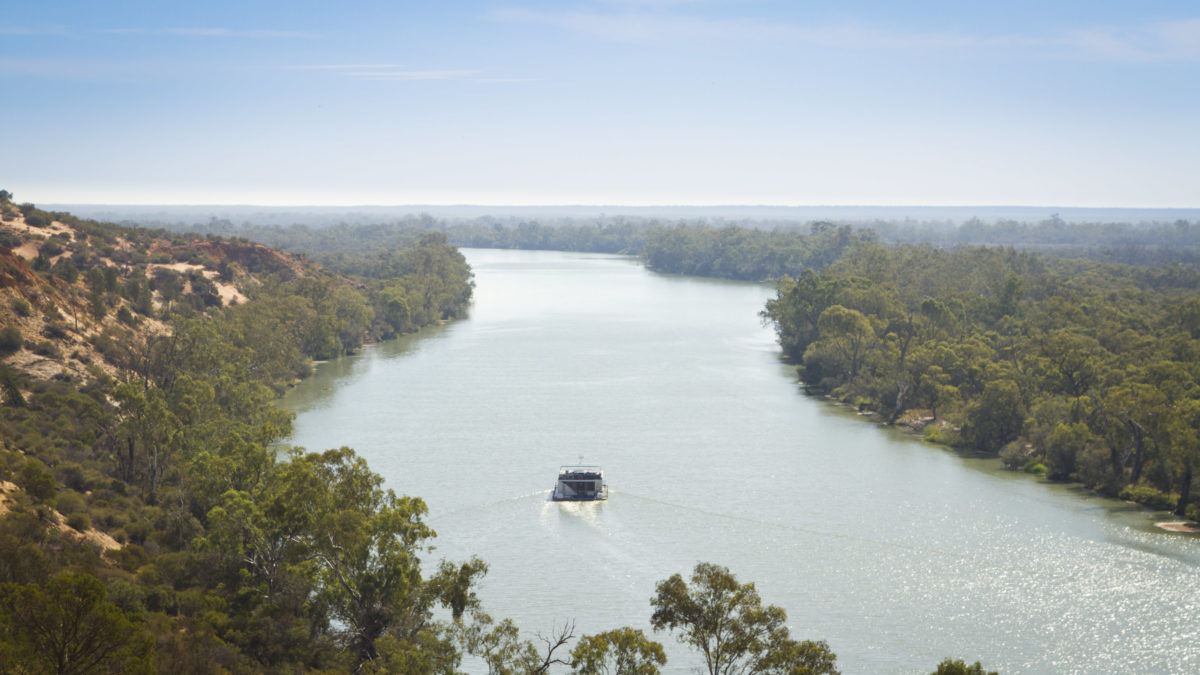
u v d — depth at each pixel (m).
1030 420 139.00
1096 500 119.88
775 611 60.47
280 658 69.38
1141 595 89.62
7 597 50.00
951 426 153.75
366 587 72.69
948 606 87.44
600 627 83.44
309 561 74.44
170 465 108.25
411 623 71.62
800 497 119.00
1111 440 124.31
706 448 141.88
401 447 139.38
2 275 144.12
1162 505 115.81
